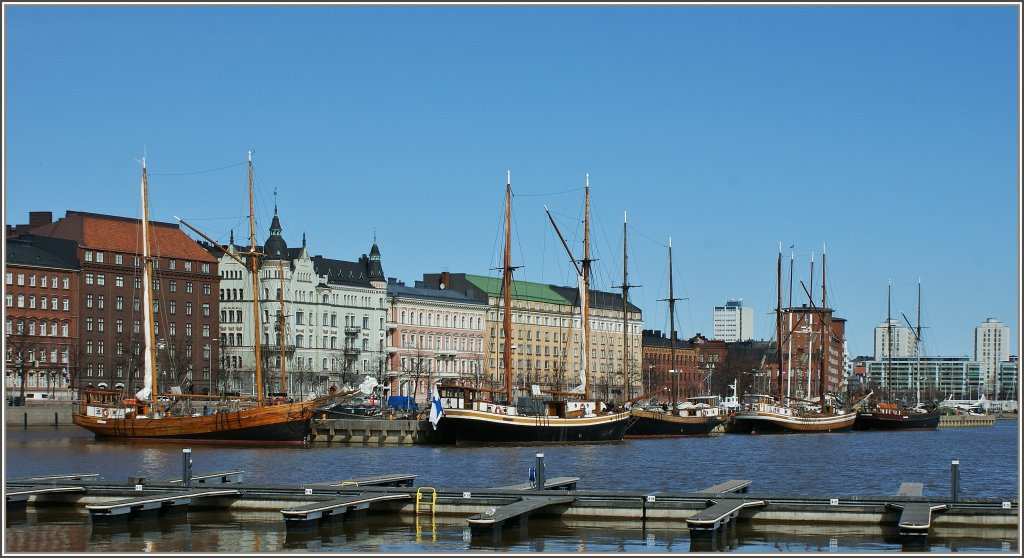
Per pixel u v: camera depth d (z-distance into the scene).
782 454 162.75
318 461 135.62
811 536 74.38
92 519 76.12
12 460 135.50
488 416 169.25
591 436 181.50
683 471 127.81
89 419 174.00
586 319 196.12
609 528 77.00
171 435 170.12
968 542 72.19
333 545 71.38
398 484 89.69
